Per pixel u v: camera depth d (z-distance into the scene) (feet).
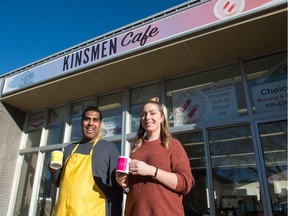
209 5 12.74
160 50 13.75
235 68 14.47
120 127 17.22
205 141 13.79
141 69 15.61
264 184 11.68
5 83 20.66
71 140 19.13
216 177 13.01
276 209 11.21
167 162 5.69
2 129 20.48
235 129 13.39
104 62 15.37
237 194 12.25
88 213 5.97
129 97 17.53
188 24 13.03
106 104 18.58
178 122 15.20
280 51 13.35
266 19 11.36
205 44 13.19
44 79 17.80
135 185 5.59
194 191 13.23
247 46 13.33
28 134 21.93
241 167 12.58
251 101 13.33
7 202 19.83
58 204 6.16
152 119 6.43
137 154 6.14
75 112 19.94
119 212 6.39
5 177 20.04
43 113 21.77
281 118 12.17
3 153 20.22
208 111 14.47
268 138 12.35
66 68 16.93
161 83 16.49
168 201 5.18
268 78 13.30
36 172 19.67
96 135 7.42
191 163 13.82
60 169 7.05
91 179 6.34
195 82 15.51
